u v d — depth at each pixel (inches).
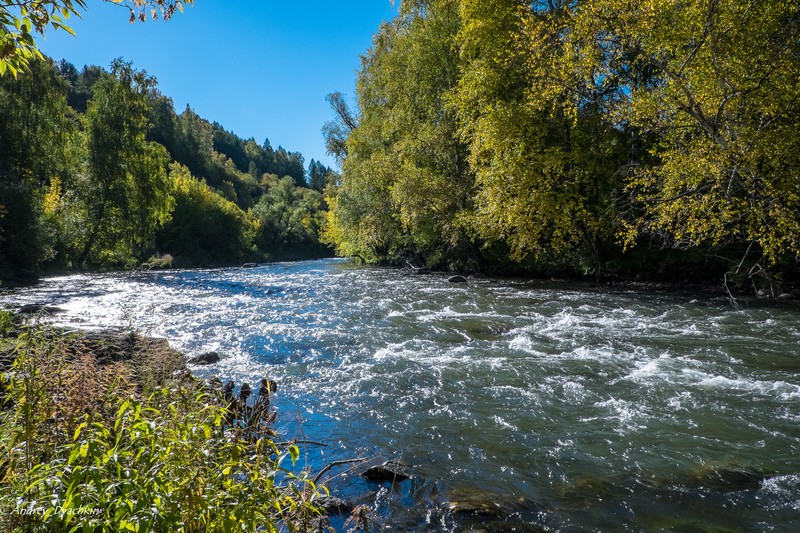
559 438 257.8
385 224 1434.5
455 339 494.9
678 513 187.2
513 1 852.6
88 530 88.6
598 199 923.4
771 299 679.7
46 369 147.5
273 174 7027.6
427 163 1222.9
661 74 591.8
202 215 2807.6
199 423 121.7
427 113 1234.6
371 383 354.3
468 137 1042.1
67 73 5506.9
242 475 133.9
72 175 1695.4
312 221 4456.2
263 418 204.1
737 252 779.4
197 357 414.3
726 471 219.3
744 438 251.9
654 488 206.5
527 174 828.0
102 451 101.3
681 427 267.3
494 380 357.1
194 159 4936.0
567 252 1018.7
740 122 498.9
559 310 652.1
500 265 1184.8
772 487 204.7
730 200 511.2
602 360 402.3
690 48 519.2
